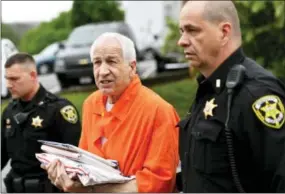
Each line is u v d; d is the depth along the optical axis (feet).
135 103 7.73
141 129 7.58
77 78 25.80
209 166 5.84
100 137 7.95
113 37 7.76
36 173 10.18
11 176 10.41
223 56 5.98
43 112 10.08
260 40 18.67
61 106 10.07
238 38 6.04
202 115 6.02
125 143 7.64
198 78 6.31
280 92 5.78
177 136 7.61
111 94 7.77
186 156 6.22
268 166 5.60
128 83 7.83
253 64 6.01
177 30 22.17
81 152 7.31
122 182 7.36
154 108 7.60
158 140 7.48
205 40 5.87
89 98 8.44
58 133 10.05
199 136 5.93
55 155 7.52
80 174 7.07
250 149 5.69
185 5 6.06
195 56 5.95
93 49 7.79
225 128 5.69
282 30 18.31
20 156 10.23
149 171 7.41
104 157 7.82
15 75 10.08
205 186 5.89
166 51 23.50
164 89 23.76
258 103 5.64
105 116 7.97
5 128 10.52
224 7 5.90
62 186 7.28
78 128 10.01
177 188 7.75
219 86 5.95
